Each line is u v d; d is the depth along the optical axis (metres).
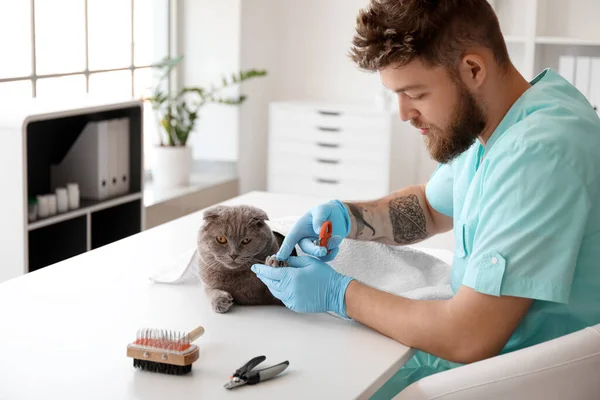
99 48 4.05
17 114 2.67
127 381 1.15
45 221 2.84
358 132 4.49
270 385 1.15
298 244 1.49
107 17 4.10
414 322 1.31
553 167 1.27
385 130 4.42
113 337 1.31
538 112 1.36
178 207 4.02
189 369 1.18
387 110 4.49
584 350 1.19
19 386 1.13
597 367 1.19
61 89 3.77
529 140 1.29
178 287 1.57
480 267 1.28
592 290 1.34
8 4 3.39
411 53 1.28
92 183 3.22
